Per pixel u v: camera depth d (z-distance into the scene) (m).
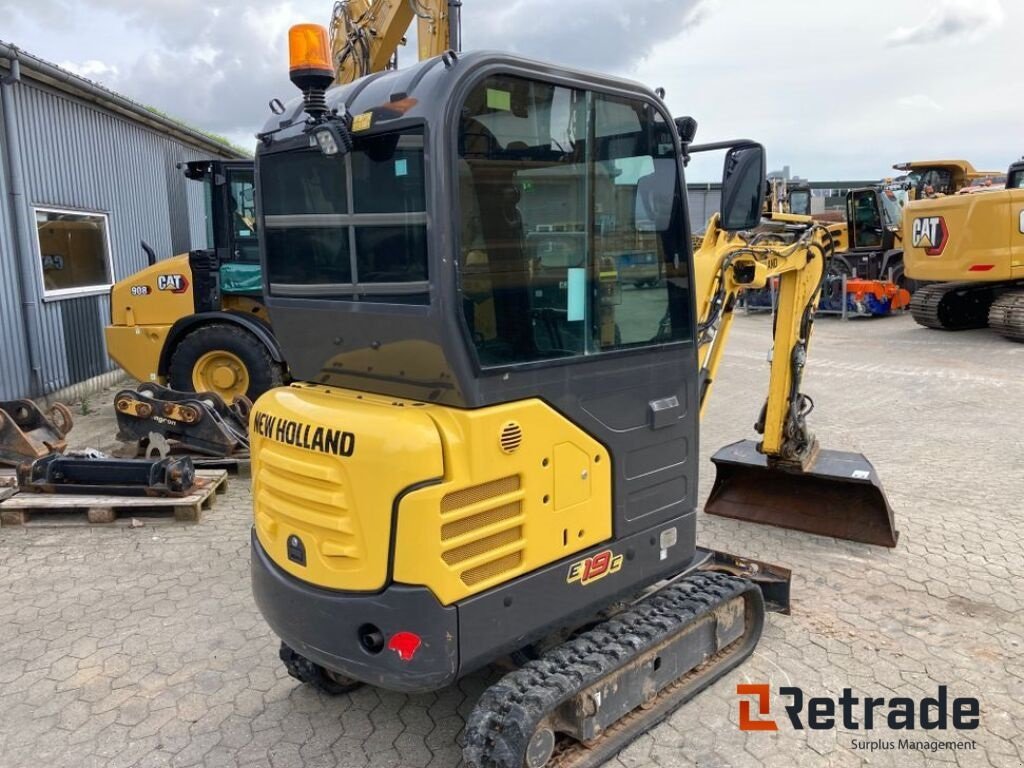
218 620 4.29
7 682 3.73
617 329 3.10
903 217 14.36
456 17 4.62
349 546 2.71
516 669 3.25
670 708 3.34
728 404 9.46
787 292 5.03
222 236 7.96
